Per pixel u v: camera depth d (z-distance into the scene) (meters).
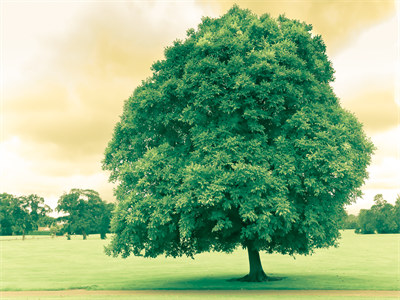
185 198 17.09
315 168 18.09
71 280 23.62
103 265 35.72
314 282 20.94
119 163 21.92
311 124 18.91
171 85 20.17
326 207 19.05
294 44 20.27
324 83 22.72
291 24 22.20
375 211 140.62
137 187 18.84
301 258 40.81
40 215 121.56
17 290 19.12
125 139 22.36
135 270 30.75
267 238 17.23
